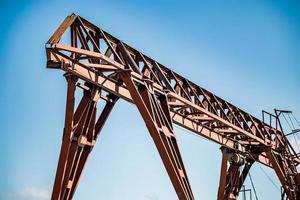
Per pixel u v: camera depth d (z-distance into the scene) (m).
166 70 21.06
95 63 17.66
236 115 25.48
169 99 21.36
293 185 26.59
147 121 17.09
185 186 17.98
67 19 15.70
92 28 17.36
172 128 18.95
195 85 22.61
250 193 25.06
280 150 27.61
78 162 17.28
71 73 16.12
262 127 27.17
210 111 23.02
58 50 15.05
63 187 16.69
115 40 18.47
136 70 18.17
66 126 16.36
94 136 18.28
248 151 26.77
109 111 18.70
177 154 18.59
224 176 25.30
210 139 23.83
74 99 16.25
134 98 17.11
